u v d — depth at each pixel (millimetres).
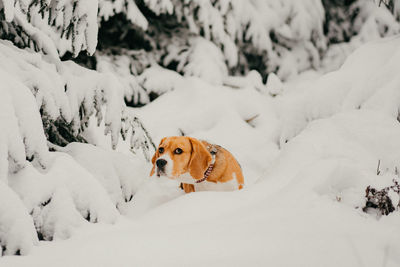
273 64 7555
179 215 2209
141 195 2803
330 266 1533
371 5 8078
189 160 2846
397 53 3617
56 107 2373
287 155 3010
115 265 1562
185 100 5746
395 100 3266
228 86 6508
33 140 2027
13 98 1982
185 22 7035
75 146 2826
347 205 2217
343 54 7703
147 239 1769
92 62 6039
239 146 4918
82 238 1866
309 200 2270
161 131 4957
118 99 2805
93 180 2164
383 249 1658
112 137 2734
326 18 8422
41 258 1631
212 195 2449
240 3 6906
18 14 2760
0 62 2252
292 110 4484
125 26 6500
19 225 1697
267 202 2336
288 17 7523
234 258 1601
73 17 2469
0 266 1552
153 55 6742
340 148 2961
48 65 2562
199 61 6449
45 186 1974
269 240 1745
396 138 2912
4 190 1734
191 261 1587
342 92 3992
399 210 2123
